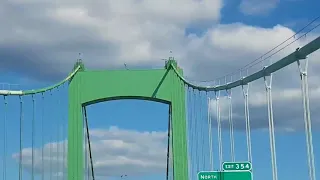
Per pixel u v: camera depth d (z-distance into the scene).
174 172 69.31
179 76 71.75
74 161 70.19
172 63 72.50
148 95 71.69
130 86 72.25
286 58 41.12
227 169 40.03
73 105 71.75
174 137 70.38
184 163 69.56
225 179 39.88
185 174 69.38
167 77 72.12
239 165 40.03
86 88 72.19
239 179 39.88
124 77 72.38
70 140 70.88
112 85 72.25
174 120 70.69
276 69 44.03
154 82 72.00
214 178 39.91
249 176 39.88
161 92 71.81
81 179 69.50
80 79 72.31
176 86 71.81
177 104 71.31
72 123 71.31
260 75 47.41
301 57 38.47
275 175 42.31
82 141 70.94
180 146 70.19
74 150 70.62
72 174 69.62
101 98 71.88
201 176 39.97
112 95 71.94
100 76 72.50
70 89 72.12
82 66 73.00
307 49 37.59
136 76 72.44
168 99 71.62
